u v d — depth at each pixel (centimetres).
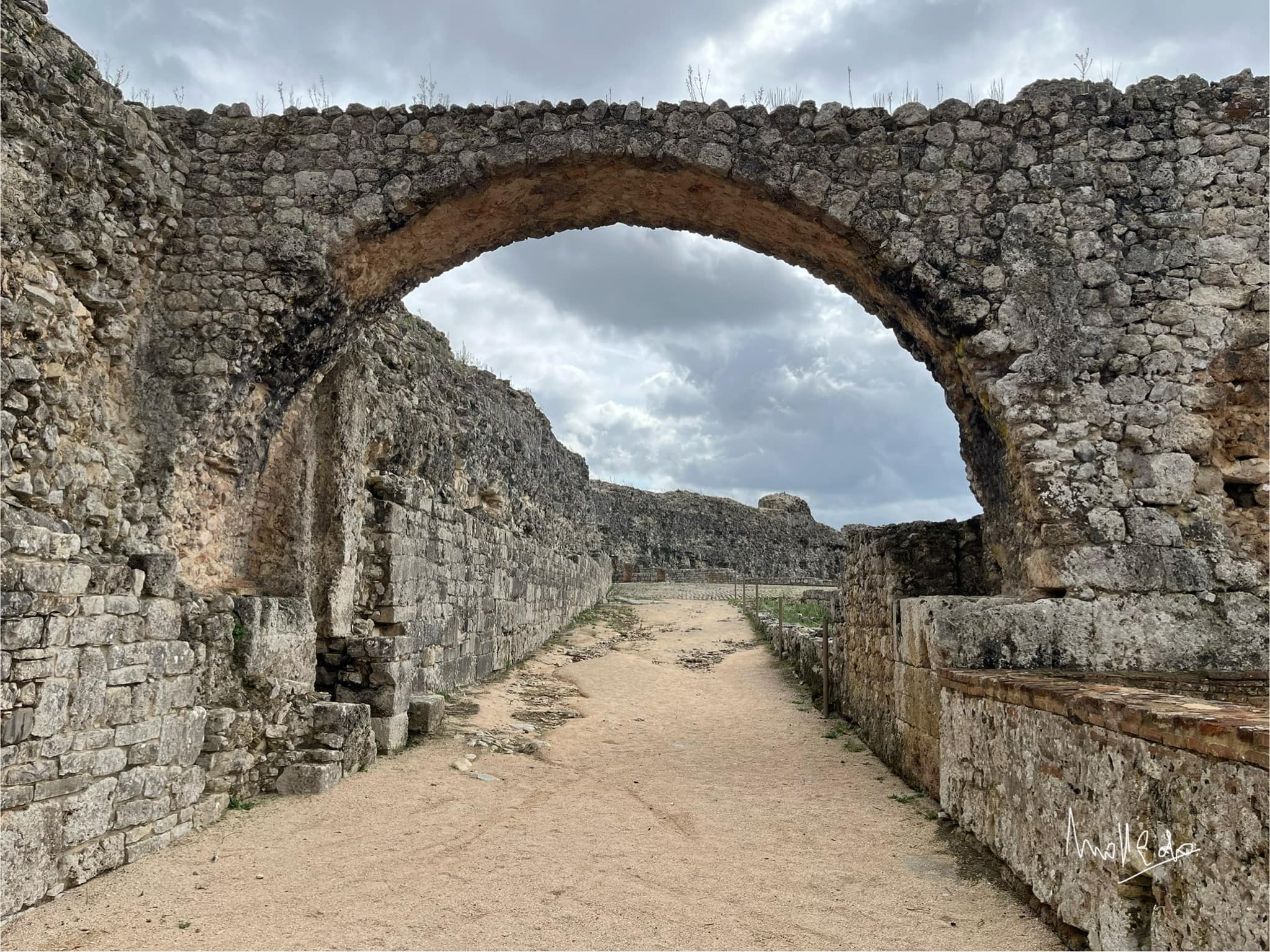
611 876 528
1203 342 746
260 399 812
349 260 817
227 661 687
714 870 541
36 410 586
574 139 806
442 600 1158
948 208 784
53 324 616
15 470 562
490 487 1547
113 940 425
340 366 917
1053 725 452
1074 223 772
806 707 1216
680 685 1398
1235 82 788
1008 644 689
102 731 524
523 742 946
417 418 1141
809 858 568
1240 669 685
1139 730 366
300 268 787
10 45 585
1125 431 739
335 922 450
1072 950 419
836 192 791
